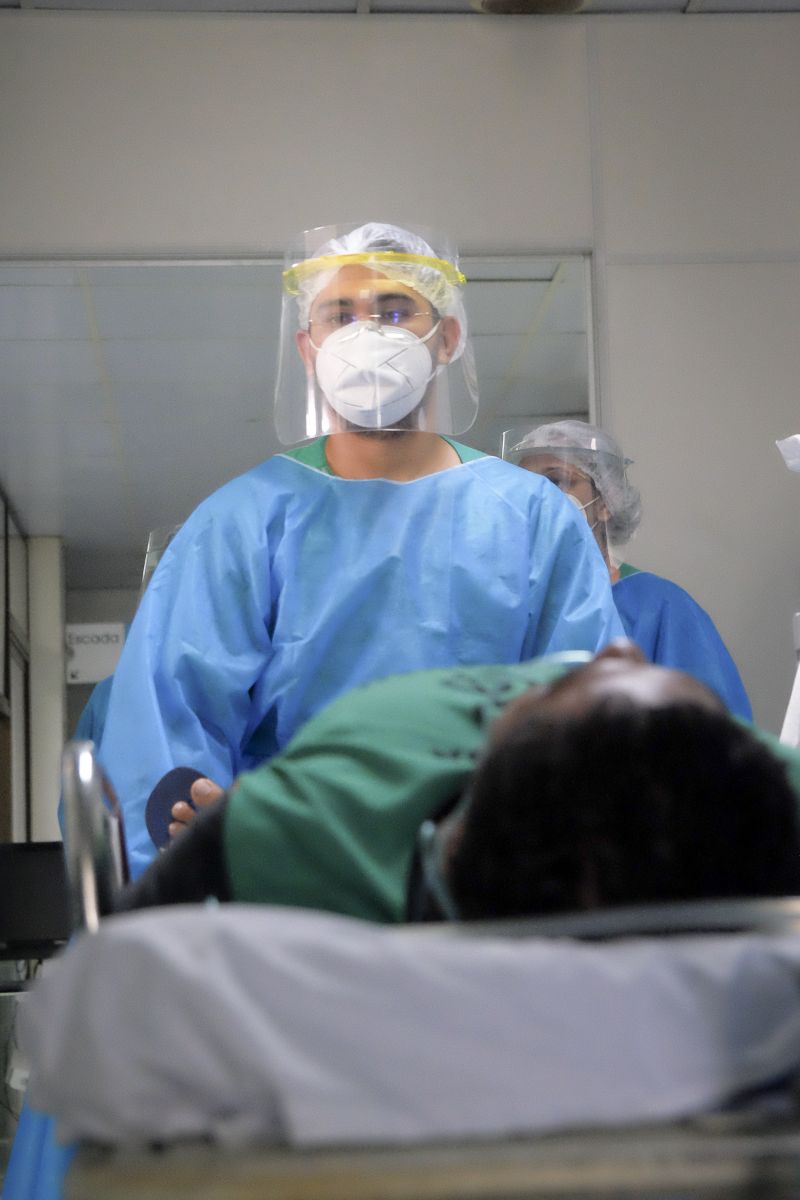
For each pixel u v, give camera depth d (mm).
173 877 1039
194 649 1942
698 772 781
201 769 1859
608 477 3271
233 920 672
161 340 4797
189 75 3695
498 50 3766
